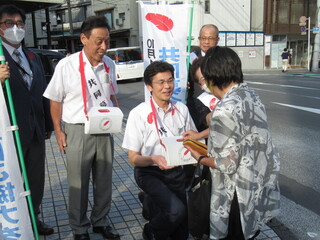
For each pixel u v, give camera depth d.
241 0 22.53
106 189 2.94
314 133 6.38
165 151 2.23
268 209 1.94
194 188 2.13
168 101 2.59
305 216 3.40
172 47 3.39
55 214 3.35
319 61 22.16
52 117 2.76
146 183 2.48
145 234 2.74
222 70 1.86
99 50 2.59
